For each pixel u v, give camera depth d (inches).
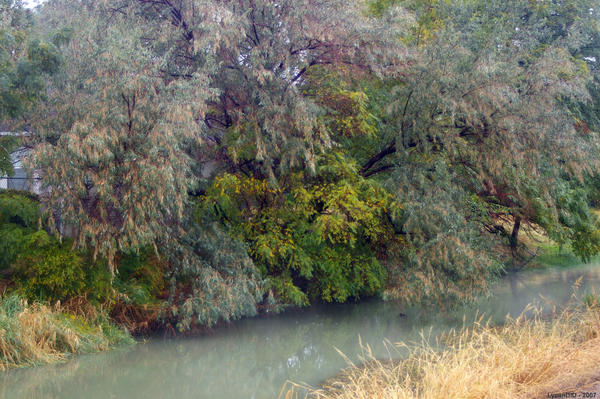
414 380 321.7
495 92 542.3
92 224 404.5
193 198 532.7
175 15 537.3
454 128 589.0
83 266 430.3
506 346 310.2
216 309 447.2
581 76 673.6
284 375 371.9
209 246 480.1
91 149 383.6
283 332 510.0
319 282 626.5
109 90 400.2
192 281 476.1
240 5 525.7
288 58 528.4
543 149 561.6
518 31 658.8
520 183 637.3
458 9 702.5
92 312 424.5
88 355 391.9
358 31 530.3
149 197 398.3
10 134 450.9
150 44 511.5
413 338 461.1
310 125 503.2
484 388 241.6
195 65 518.0
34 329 373.7
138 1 534.6
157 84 422.3
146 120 409.4
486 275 550.0
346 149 631.8
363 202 568.7
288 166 547.2
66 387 336.5
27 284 410.0
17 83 415.5
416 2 731.4
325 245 621.0
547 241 898.7
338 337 487.5
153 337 460.8
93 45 424.8
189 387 348.2
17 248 408.5
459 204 583.8
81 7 521.3
